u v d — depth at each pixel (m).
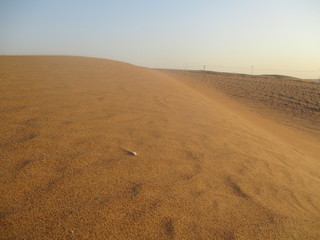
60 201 1.65
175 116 4.66
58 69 7.85
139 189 1.98
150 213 1.72
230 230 1.73
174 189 2.10
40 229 1.39
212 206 1.97
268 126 9.76
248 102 15.88
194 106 6.27
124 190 1.93
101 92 5.30
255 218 1.95
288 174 3.20
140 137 3.15
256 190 2.44
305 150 6.80
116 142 2.82
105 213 1.62
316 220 2.18
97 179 2.00
